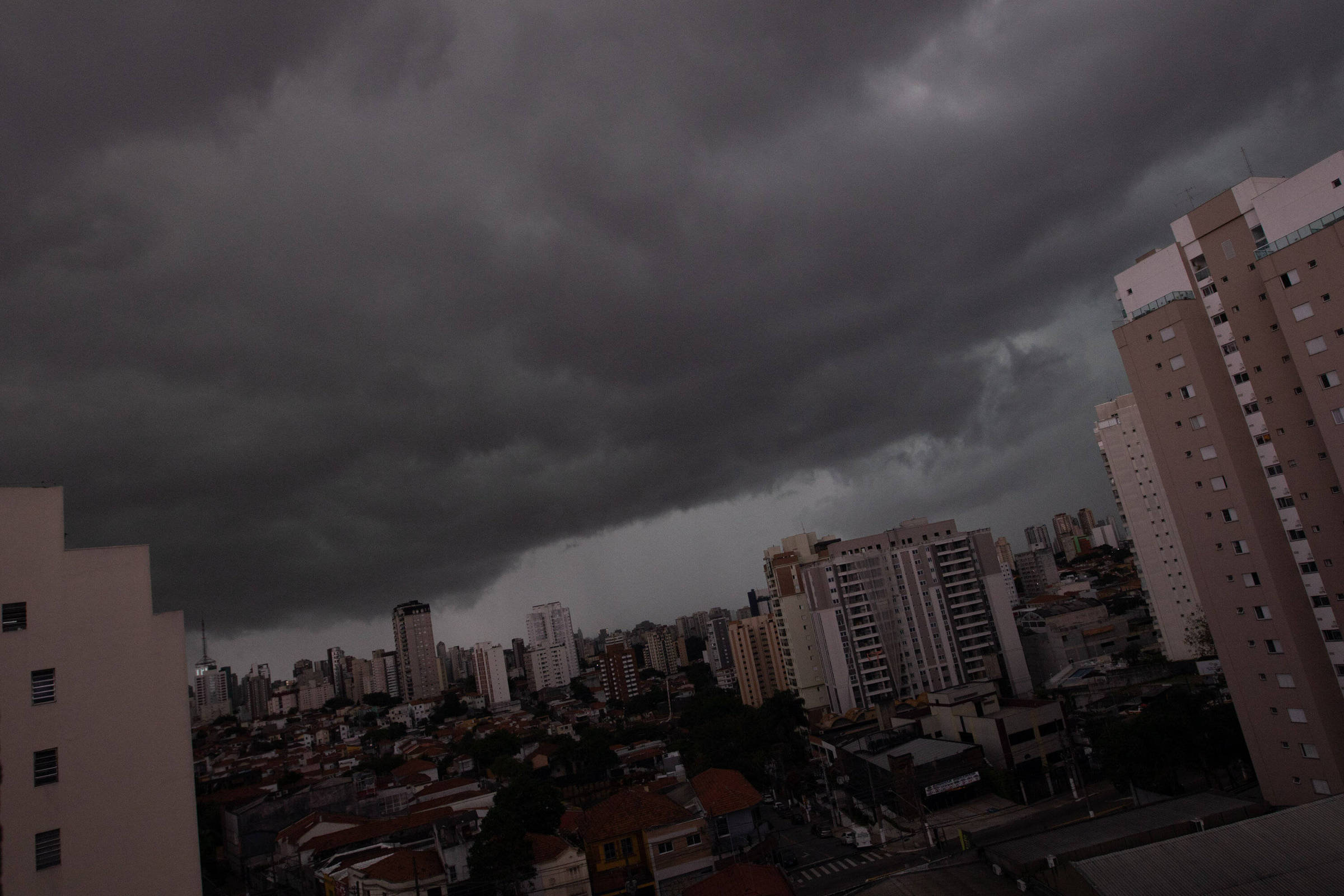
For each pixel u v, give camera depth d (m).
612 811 67.50
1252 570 56.28
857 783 97.69
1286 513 54.56
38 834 25.95
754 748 111.44
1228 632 58.47
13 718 26.23
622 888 62.50
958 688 104.25
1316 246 49.72
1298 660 53.41
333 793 102.00
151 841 27.89
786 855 75.25
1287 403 54.16
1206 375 58.59
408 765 137.12
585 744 136.38
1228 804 43.62
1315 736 52.44
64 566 28.42
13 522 27.72
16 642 26.83
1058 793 86.44
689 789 84.44
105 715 28.03
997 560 149.50
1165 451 62.12
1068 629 154.12
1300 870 35.25
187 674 30.23
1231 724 67.31
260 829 97.31
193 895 28.19
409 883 57.03
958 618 144.62
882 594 144.00
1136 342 63.88
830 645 140.12
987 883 40.56
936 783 85.81
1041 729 91.75
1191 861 36.25
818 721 142.88
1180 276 61.59
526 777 71.75
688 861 64.00
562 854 60.97
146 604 29.88
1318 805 39.44
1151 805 45.97
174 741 29.28
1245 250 56.22
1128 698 110.56
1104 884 35.38
